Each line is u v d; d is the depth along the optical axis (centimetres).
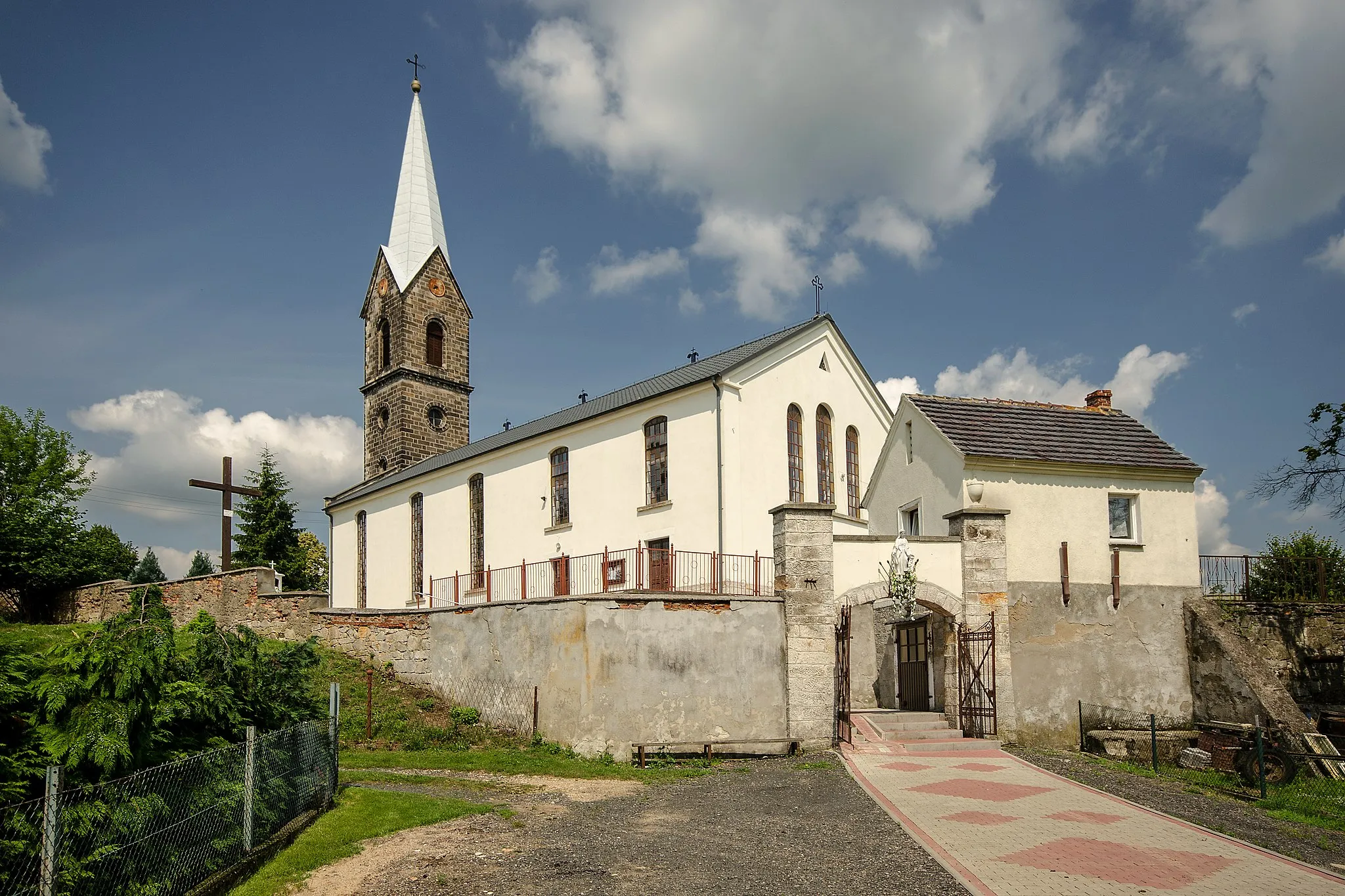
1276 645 2316
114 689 873
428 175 5338
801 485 2908
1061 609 2112
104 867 720
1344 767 1795
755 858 1095
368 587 4322
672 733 1886
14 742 827
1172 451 2300
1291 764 1684
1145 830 1249
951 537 2070
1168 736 1964
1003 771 1683
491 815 1310
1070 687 2080
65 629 2862
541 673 2002
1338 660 2334
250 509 5575
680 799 1471
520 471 3422
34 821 692
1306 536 3100
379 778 1595
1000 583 2053
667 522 2773
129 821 755
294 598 2797
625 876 1005
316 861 1020
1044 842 1184
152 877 783
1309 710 2180
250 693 1193
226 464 3628
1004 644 2034
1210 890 994
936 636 2139
